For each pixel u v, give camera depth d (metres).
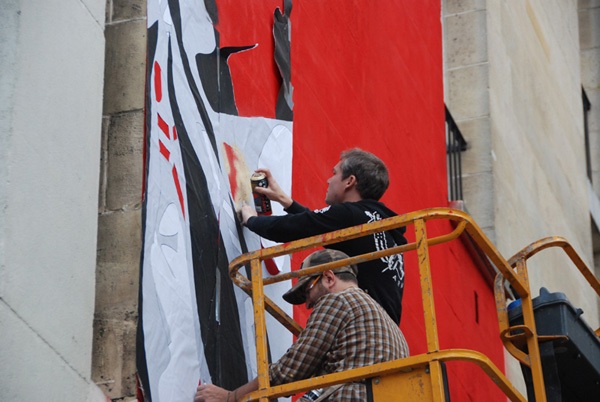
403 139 12.29
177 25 7.30
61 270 5.39
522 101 18.41
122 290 5.99
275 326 7.76
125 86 6.50
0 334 4.81
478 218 15.53
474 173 15.86
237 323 7.15
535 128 18.91
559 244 7.55
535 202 17.91
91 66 6.04
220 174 7.46
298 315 8.24
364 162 7.35
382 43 12.21
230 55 8.13
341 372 5.74
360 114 11.06
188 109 7.17
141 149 6.33
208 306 6.81
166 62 6.97
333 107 10.36
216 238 7.13
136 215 6.16
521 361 7.21
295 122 9.34
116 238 6.12
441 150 13.70
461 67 16.77
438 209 6.03
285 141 8.83
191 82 7.33
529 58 19.41
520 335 7.24
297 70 9.68
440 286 12.57
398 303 7.04
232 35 8.27
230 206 7.48
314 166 9.51
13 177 5.14
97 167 5.95
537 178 18.34
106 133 6.38
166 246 6.42
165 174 6.59
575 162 21.36
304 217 7.02
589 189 21.91
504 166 16.52
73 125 5.75
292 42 9.71
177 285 6.45
